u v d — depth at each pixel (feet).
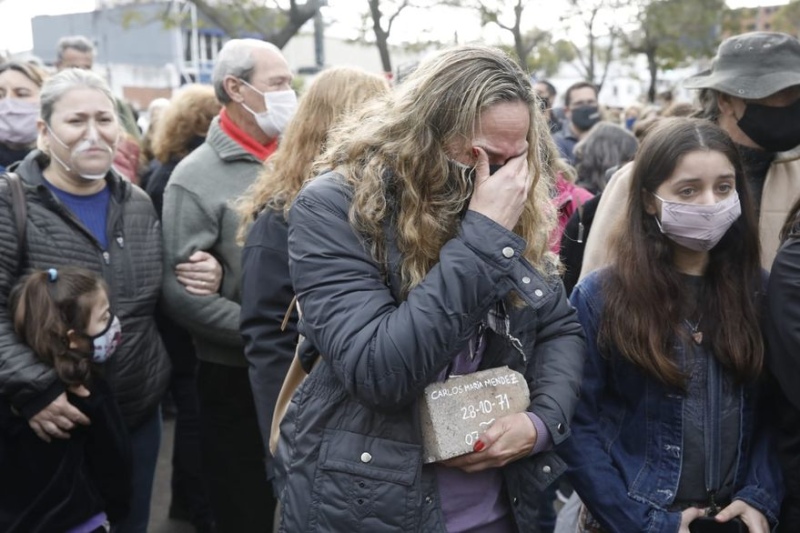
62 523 8.49
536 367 6.65
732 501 7.28
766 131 8.97
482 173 5.66
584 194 12.08
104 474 8.99
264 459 10.84
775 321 7.09
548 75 76.69
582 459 7.32
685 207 7.19
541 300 5.85
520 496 6.31
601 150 15.70
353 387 5.59
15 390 8.25
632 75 89.45
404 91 5.90
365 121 6.23
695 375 7.29
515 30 44.78
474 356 6.16
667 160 7.25
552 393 6.43
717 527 7.11
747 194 7.57
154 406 10.19
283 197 8.61
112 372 9.51
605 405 7.68
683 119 7.64
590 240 9.82
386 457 5.77
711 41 63.46
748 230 7.52
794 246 7.05
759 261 7.63
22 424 8.40
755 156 9.29
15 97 12.94
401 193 5.79
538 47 68.03
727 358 7.23
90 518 8.78
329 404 5.96
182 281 10.42
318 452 5.92
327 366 6.07
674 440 7.27
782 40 9.00
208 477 10.94
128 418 9.89
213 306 10.40
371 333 5.54
